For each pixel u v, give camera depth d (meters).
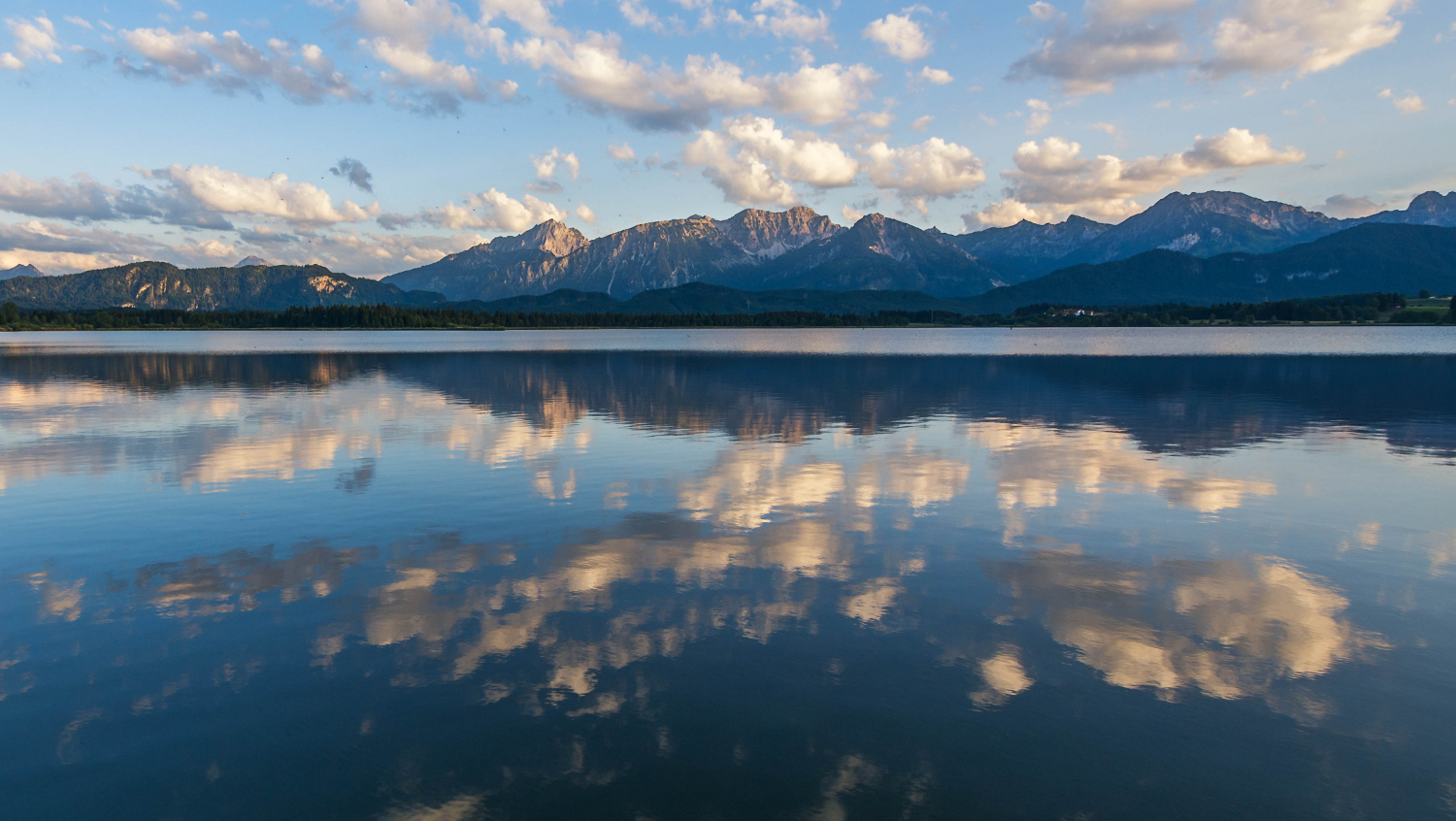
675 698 8.45
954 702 8.37
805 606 10.99
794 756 7.41
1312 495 17.66
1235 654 9.45
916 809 6.62
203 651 9.60
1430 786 6.91
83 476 19.92
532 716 8.10
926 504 16.89
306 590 11.66
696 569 12.57
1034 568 12.59
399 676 8.95
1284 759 7.32
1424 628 10.20
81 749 7.58
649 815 6.57
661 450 23.80
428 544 13.95
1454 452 23.20
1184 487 18.47
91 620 10.55
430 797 6.84
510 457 22.69
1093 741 7.62
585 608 10.91
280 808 6.71
